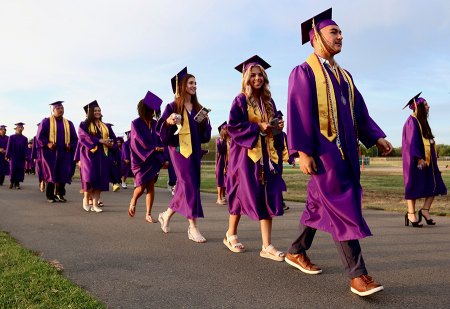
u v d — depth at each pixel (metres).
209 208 9.15
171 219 7.48
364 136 3.75
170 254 4.82
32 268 3.95
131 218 7.59
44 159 10.02
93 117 8.73
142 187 6.96
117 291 3.51
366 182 17.91
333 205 3.35
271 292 3.50
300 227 3.91
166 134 5.52
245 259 4.59
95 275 3.97
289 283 3.74
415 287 3.62
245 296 3.40
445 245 5.30
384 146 3.63
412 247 5.18
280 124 4.48
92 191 8.70
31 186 15.65
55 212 8.31
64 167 10.16
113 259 4.57
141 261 4.50
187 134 5.55
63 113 10.32
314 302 3.26
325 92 3.46
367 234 3.24
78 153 8.79
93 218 7.55
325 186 3.41
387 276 3.94
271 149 4.62
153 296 3.39
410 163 6.76
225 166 10.04
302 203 10.23
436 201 10.55
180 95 5.57
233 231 5.01
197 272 4.09
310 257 4.62
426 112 6.93
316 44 3.64
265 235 4.66
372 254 4.80
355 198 3.35
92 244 5.33
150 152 6.81
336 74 3.58
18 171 14.40
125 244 5.34
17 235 5.87
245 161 4.61
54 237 5.75
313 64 3.55
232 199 4.87
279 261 4.51
